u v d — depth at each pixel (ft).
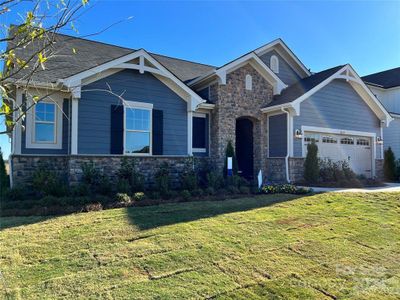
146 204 27.96
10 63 7.10
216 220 22.75
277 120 49.03
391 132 68.90
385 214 26.21
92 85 36.04
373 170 56.29
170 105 41.27
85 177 32.50
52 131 35.76
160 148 40.16
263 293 13.65
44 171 31.22
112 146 36.91
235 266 15.88
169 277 14.39
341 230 22.07
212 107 47.26
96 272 14.43
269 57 57.16
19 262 15.06
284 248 18.51
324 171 47.14
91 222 21.49
